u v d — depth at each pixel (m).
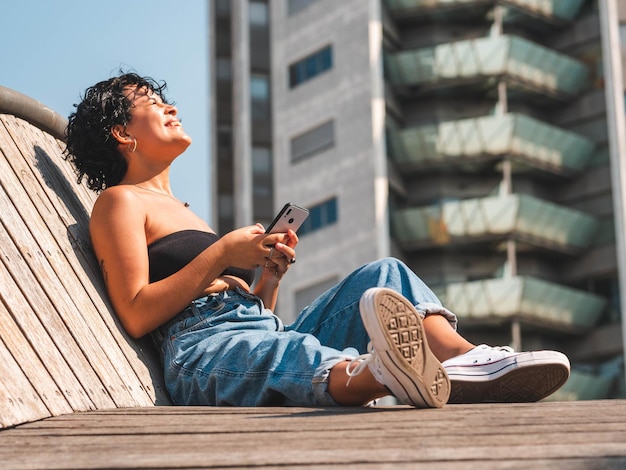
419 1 38.81
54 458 2.90
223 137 41.03
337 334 4.54
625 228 37.34
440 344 4.29
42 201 4.98
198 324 4.61
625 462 2.57
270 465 2.71
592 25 39.62
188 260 4.77
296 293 38.28
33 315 4.12
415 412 3.65
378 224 36.34
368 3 38.19
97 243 4.76
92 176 5.28
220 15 42.12
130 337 4.70
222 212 40.44
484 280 35.75
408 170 37.91
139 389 4.45
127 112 5.19
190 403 4.52
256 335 4.40
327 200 38.19
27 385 3.73
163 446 3.05
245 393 4.29
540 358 4.09
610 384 36.16
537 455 2.70
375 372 3.80
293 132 39.75
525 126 37.31
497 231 36.38
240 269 4.94
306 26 40.03
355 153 37.53
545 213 36.84
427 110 38.78
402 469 2.58
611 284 37.25
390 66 38.41
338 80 38.66
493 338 36.28
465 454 2.73
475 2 38.56
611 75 38.91
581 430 3.08
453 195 37.81
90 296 4.64
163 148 5.19
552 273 37.78
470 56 37.97
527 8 39.00
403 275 4.51
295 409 3.89
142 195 4.94
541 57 38.50
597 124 38.84
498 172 37.97
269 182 40.22
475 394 4.16
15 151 5.16
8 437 3.29
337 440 3.02
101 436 3.27
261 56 41.12
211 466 2.73
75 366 4.13
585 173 38.69
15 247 4.39
